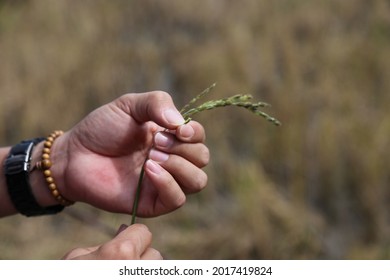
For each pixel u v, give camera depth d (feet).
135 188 4.20
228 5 14.75
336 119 10.58
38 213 4.60
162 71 13.06
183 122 3.79
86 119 4.36
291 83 11.42
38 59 13.03
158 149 3.85
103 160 4.30
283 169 10.18
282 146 10.24
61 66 12.64
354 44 12.84
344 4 14.37
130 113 4.18
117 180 4.24
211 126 10.72
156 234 9.07
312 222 9.20
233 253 8.77
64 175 4.36
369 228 9.24
